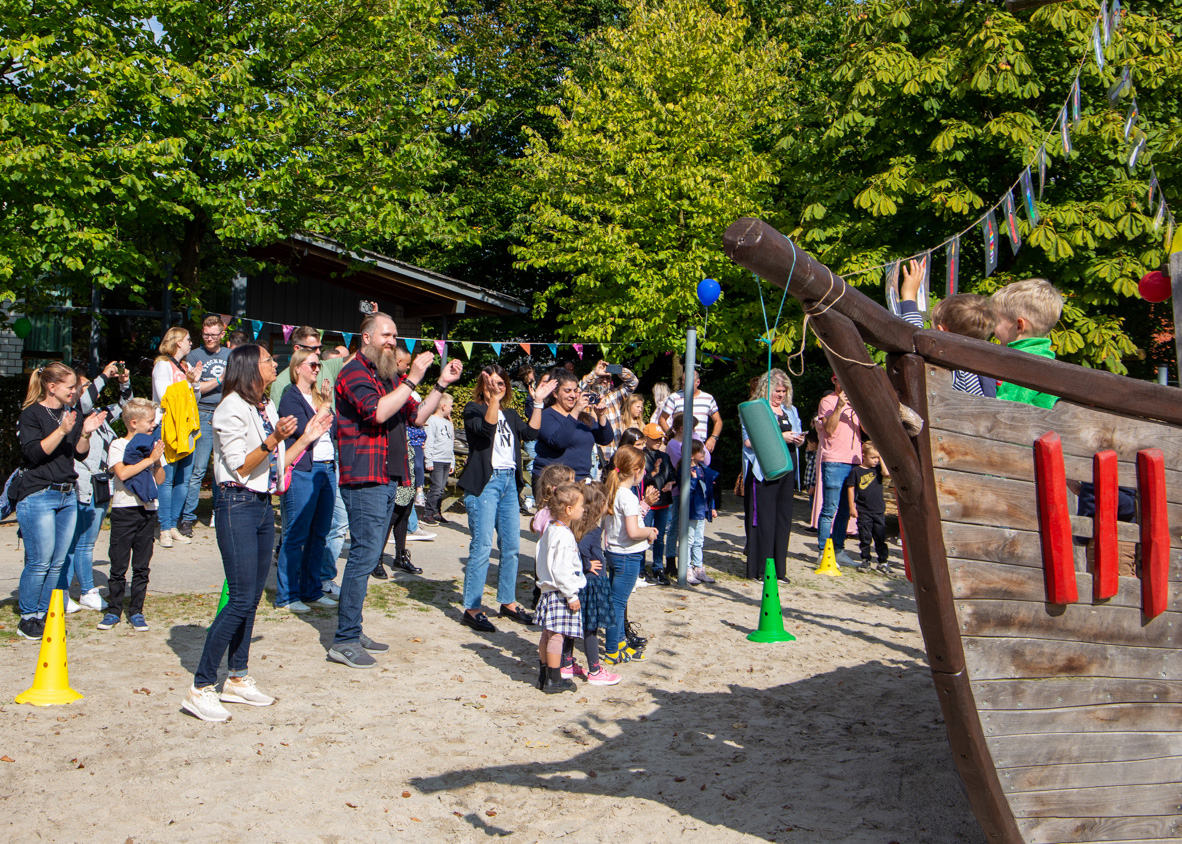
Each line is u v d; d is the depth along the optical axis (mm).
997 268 11930
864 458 10000
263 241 12555
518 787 4266
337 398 5879
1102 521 3436
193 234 13492
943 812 4125
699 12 17703
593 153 18281
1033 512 3371
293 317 17000
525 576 8859
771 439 3816
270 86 13383
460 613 7355
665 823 3959
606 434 7938
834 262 12547
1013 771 3373
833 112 12398
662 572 8977
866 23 12320
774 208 15930
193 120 11617
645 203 16797
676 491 9070
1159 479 3539
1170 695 3658
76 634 6191
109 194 11531
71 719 4770
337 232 13922
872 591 9062
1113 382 3430
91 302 14828
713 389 19375
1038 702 3395
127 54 11430
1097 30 7305
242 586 4867
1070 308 10930
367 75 13828
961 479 3230
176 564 8312
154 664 5680
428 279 16891
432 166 14430
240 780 4168
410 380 5695
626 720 5219
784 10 24359
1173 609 3648
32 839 3555
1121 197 10500
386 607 7383
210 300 15906
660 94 17859
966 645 3258
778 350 13406
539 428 7234
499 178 25641
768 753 4793
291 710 5059
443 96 16031
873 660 6664
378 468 5848
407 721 4996
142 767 4250
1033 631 3377
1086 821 3521
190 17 11844
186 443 6223
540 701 5469
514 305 18375
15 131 10633
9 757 4281
